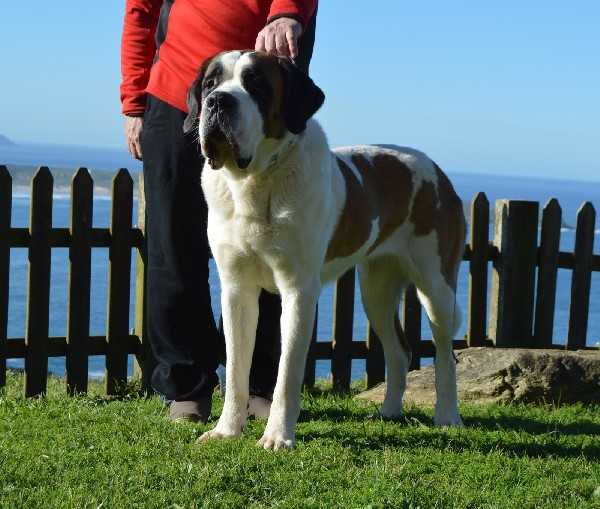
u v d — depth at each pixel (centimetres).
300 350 475
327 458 447
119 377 699
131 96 552
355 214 521
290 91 455
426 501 398
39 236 667
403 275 602
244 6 513
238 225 469
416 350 791
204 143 438
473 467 457
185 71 518
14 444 462
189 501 380
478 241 804
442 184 586
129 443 469
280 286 482
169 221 532
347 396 692
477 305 811
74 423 521
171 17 529
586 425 602
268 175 458
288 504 384
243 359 492
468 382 683
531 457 493
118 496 379
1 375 670
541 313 837
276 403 473
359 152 558
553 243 831
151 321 552
